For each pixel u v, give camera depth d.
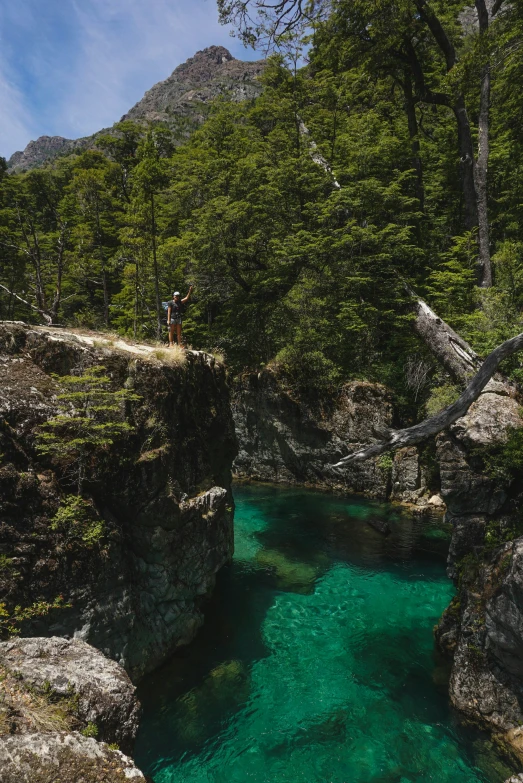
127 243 23.14
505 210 24.06
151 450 9.09
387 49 21.62
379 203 19.12
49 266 26.27
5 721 4.21
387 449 8.23
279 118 24.47
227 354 25.06
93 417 8.23
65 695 4.84
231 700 8.45
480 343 15.09
